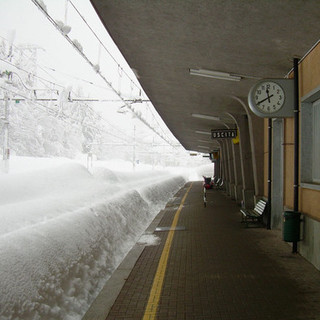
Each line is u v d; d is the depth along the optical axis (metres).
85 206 8.31
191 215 13.60
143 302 4.89
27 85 18.02
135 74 10.58
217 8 5.72
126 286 5.54
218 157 37.59
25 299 3.95
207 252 7.58
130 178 22.11
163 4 5.79
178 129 27.22
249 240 8.68
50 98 20.02
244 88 10.88
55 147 66.75
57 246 5.33
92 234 6.95
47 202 7.70
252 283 5.55
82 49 8.59
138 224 11.23
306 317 4.32
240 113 15.73
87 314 4.55
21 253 4.44
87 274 5.73
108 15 6.34
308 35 6.08
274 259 6.91
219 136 17.22
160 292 5.25
